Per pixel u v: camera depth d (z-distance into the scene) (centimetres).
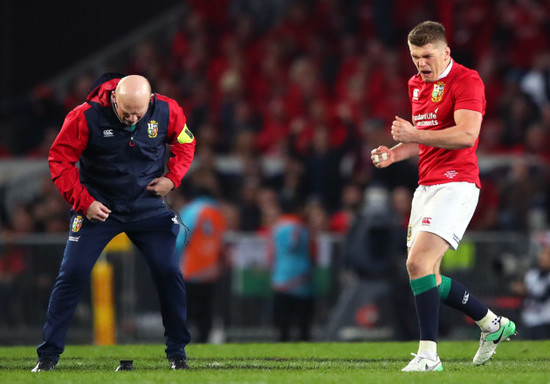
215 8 7075
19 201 5550
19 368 2133
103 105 1975
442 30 2038
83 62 7062
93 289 4038
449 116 2048
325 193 4991
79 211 1989
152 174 2044
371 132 4872
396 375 1844
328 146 5075
